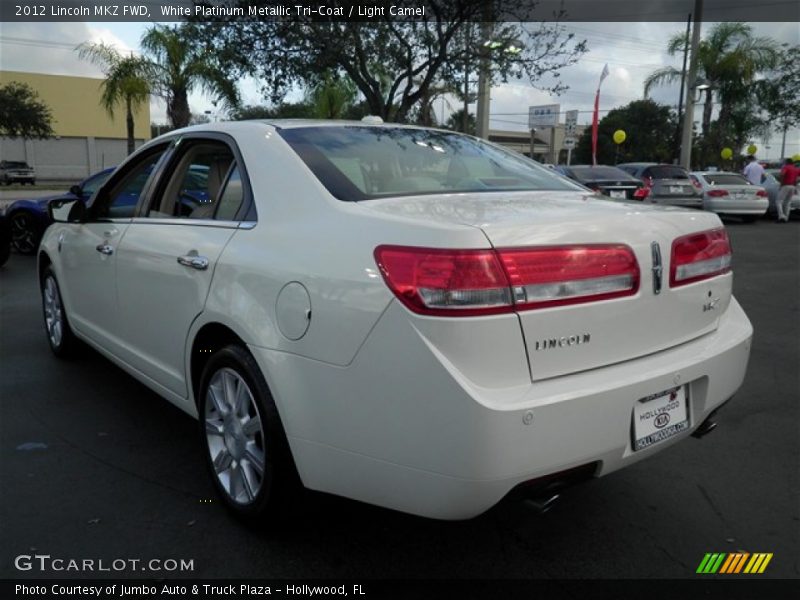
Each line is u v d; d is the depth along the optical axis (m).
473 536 2.80
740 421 4.05
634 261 2.38
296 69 10.02
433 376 2.03
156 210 3.59
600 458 2.25
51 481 3.21
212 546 2.70
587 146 61.34
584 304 2.24
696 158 34.66
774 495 3.17
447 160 3.20
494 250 2.09
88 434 3.75
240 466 2.80
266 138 2.99
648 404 2.40
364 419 2.21
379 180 2.81
